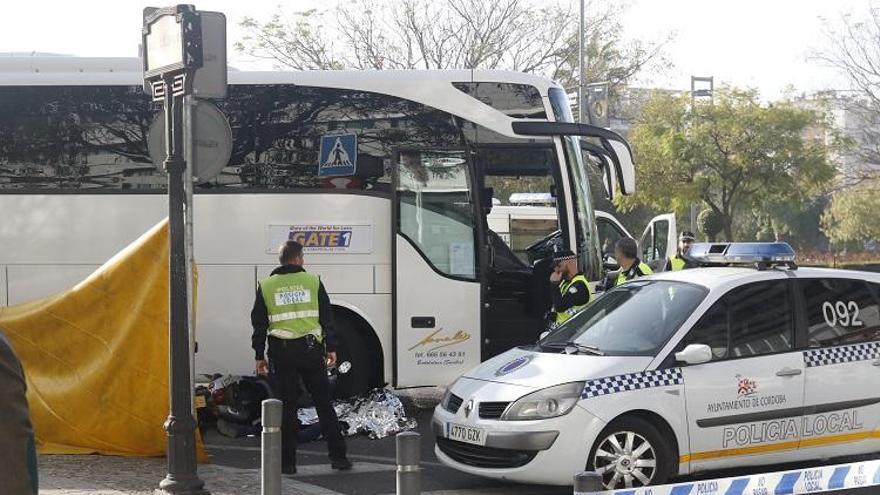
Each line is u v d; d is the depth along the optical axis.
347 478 9.20
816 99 37.75
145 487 8.40
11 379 3.00
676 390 8.11
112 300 9.53
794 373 8.46
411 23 33.88
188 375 8.09
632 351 8.38
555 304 11.55
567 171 12.38
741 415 8.27
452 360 12.14
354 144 12.20
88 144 12.15
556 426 7.92
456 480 9.18
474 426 8.25
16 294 12.07
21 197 12.10
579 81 33.88
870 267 44.25
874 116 40.84
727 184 35.81
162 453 9.52
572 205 12.36
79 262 12.09
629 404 8.00
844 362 8.66
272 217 12.11
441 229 12.20
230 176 12.16
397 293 12.09
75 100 12.18
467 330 12.16
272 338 9.25
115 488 8.36
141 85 12.18
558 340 9.09
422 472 9.50
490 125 12.27
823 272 8.95
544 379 8.16
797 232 61.81
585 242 12.42
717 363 8.30
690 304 8.58
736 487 5.45
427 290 12.12
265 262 12.12
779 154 35.19
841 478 5.71
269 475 6.84
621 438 8.02
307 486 8.79
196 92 8.60
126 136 12.16
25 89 12.20
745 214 60.25
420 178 12.22
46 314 9.66
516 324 12.28
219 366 12.12
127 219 12.08
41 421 9.66
